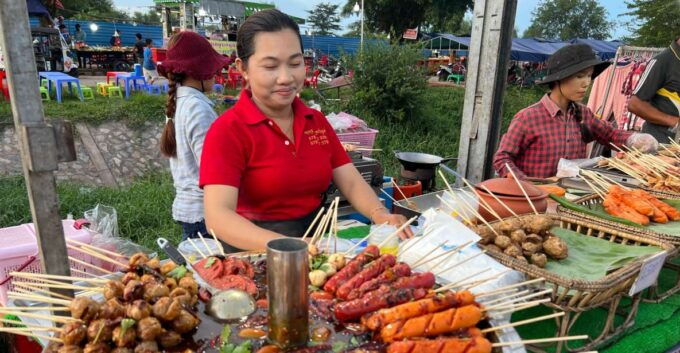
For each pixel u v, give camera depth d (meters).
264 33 2.10
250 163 2.29
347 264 1.86
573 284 1.80
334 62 27.88
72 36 24.38
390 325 1.43
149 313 1.41
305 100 14.47
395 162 11.25
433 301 1.49
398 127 13.01
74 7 43.03
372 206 2.57
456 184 4.79
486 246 2.24
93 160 9.90
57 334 1.44
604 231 2.55
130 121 10.92
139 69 13.93
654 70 5.10
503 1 4.06
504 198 2.63
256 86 2.20
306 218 2.47
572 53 3.94
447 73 25.98
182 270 1.72
